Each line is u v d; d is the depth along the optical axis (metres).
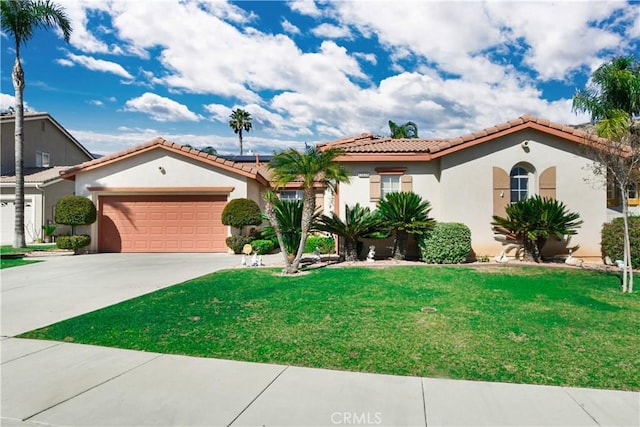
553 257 13.71
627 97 16.20
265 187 21.42
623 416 3.57
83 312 7.33
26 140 26.30
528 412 3.64
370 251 13.50
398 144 16.19
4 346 5.59
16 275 11.56
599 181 13.56
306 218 11.30
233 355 5.13
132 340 5.75
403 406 3.76
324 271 11.35
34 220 22.27
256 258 13.06
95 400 3.96
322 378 4.41
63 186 23.72
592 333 5.82
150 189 17.98
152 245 18.22
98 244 18.22
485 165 13.96
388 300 7.82
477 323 6.30
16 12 17.75
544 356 4.96
